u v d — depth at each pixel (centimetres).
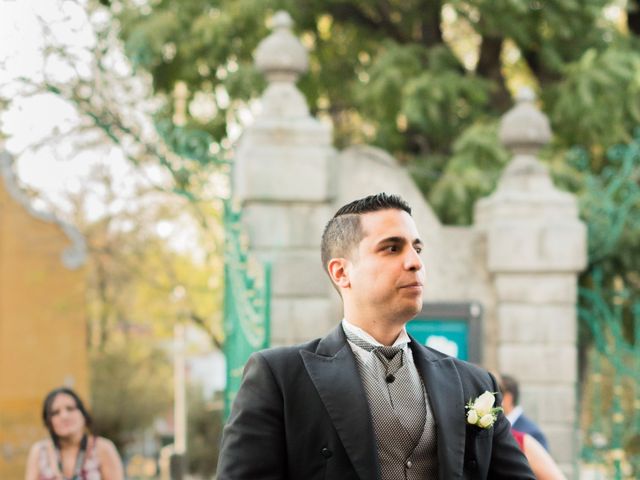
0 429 1467
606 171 1158
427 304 984
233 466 319
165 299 2172
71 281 1514
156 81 1492
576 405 1015
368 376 329
